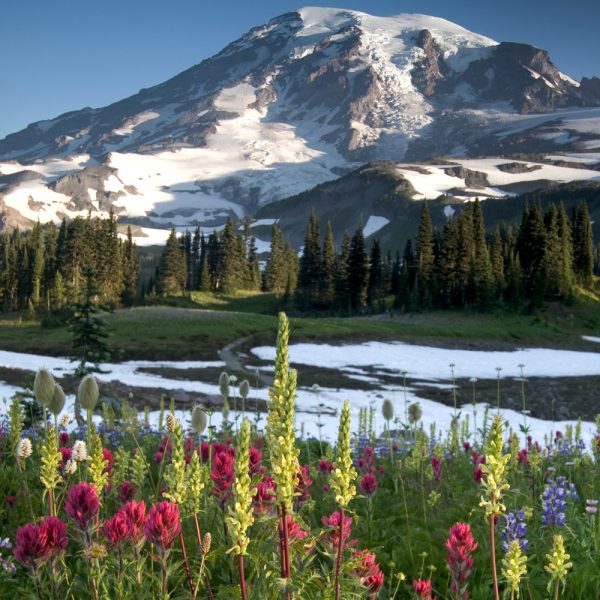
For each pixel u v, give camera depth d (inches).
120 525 100.0
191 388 1366.9
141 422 407.2
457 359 2492.6
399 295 4387.3
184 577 122.9
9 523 180.5
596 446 329.4
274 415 83.7
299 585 95.4
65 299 4483.3
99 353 1139.3
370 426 426.6
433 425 412.8
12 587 127.2
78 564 135.0
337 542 99.0
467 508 234.8
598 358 2755.9
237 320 3250.5
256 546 112.7
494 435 95.9
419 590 120.6
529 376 2041.1
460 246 4291.3
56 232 6112.2
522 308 4087.1
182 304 5339.6
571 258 4589.1
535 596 151.3
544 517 183.9
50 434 121.6
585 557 167.9
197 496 114.3
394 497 266.5
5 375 1343.5
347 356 2427.4
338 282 4722.0
